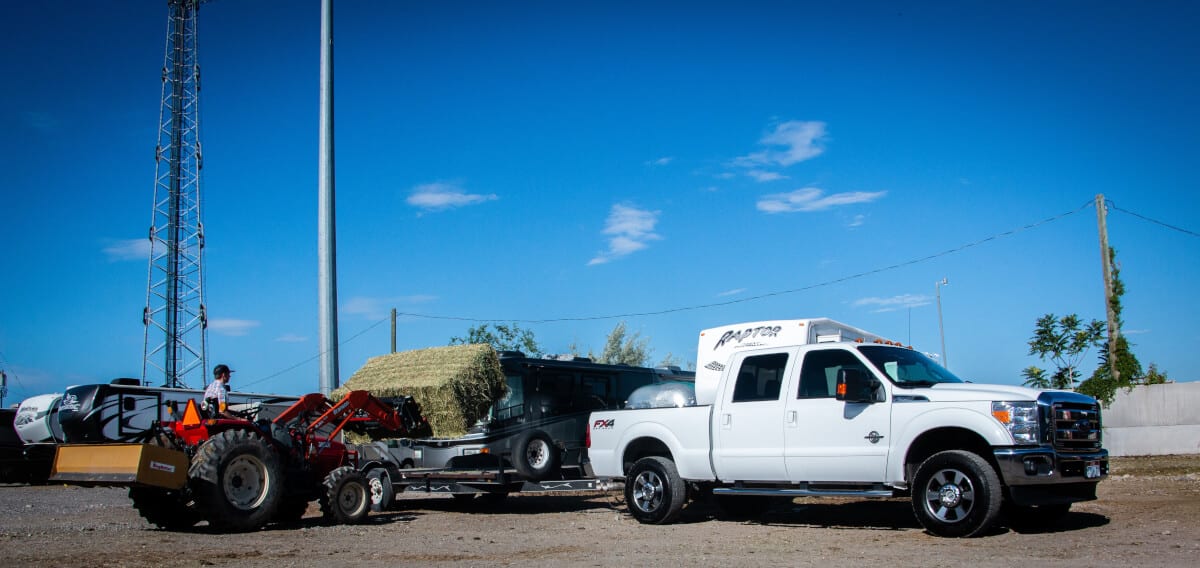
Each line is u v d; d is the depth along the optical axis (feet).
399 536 36.32
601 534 36.01
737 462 36.52
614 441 41.37
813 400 34.86
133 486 36.37
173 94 117.70
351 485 42.01
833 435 33.91
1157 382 89.81
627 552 29.91
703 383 43.14
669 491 38.47
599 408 58.08
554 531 37.76
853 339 44.06
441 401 46.85
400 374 49.75
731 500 41.19
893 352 35.60
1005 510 34.86
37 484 86.63
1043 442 29.66
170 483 35.78
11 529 40.68
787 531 34.47
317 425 44.34
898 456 32.09
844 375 33.19
